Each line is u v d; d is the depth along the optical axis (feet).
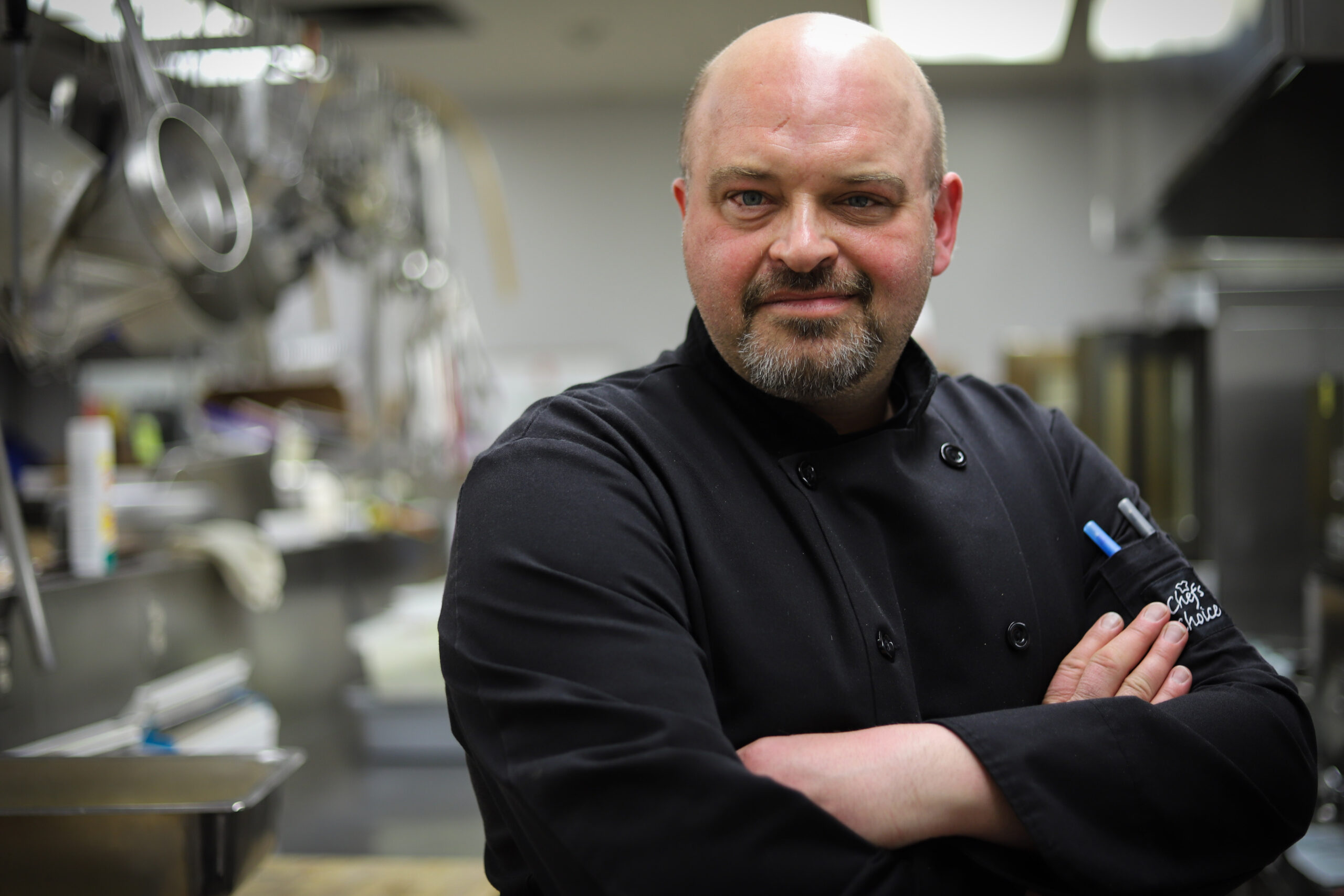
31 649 4.48
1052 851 2.33
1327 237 7.63
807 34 2.64
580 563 2.43
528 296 16.24
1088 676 2.82
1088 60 14.48
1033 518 3.05
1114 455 7.86
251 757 3.69
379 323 9.41
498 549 2.48
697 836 2.14
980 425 3.19
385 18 12.73
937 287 15.85
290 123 6.91
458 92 15.64
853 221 2.60
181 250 4.82
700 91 2.77
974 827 2.38
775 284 2.59
